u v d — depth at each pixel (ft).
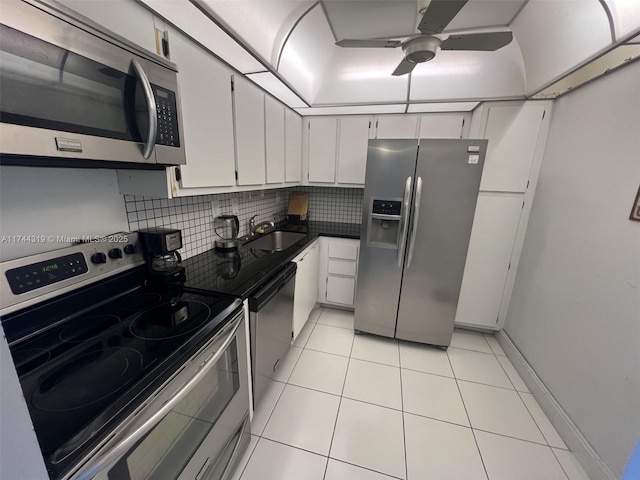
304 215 10.19
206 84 4.16
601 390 4.34
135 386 2.28
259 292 4.50
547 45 5.35
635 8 3.69
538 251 6.64
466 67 6.58
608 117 4.78
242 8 3.79
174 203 5.17
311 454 4.64
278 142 7.08
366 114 8.46
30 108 1.96
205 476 3.38
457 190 6.52
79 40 2.22
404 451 4.73
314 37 5.85
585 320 4.86
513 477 4.36
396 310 7.68
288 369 6.72
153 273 4.31
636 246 3.99
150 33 3.19
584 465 4.47
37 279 2.96
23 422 1.42
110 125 2.55
